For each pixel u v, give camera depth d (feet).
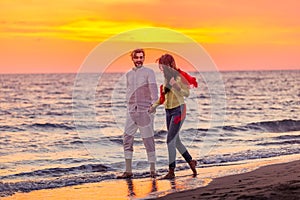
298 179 21.40
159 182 22.98
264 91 141.59
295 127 54.95
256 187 19.70
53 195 21.66
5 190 23.03
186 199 18.66
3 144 44.06
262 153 33.50
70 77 268.00
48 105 99.81
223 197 18.22
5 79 244.42
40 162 33.19
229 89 150.92
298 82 199.21
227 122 57.93
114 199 20.22
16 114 82.94
